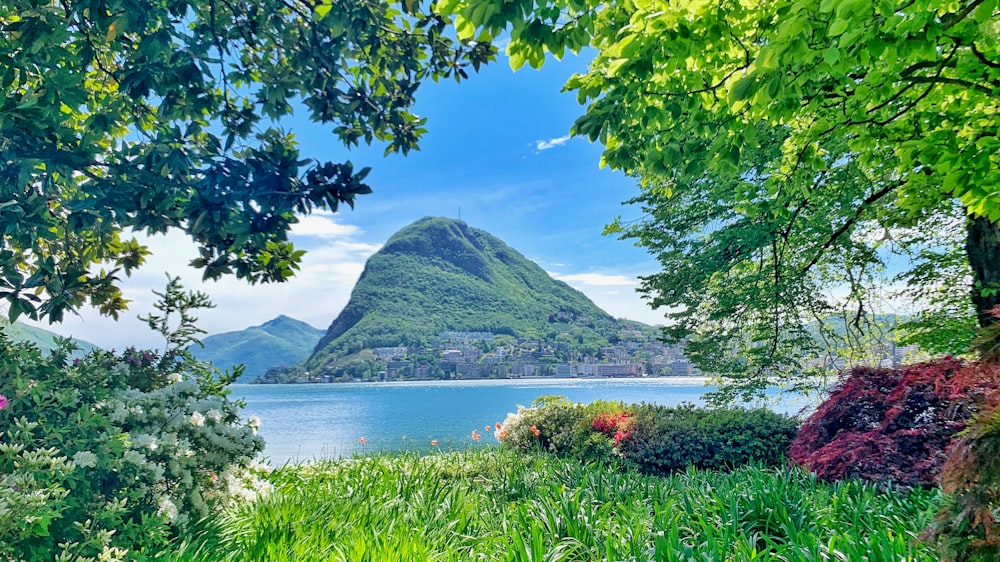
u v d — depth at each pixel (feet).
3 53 10.46
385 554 11.63
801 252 35.83
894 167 26.40
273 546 12.14
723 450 27.58
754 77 10.98
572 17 11.56
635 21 12.70
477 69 17.66
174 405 16.85
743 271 38.22
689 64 15.28
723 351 37.45
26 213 11.39
